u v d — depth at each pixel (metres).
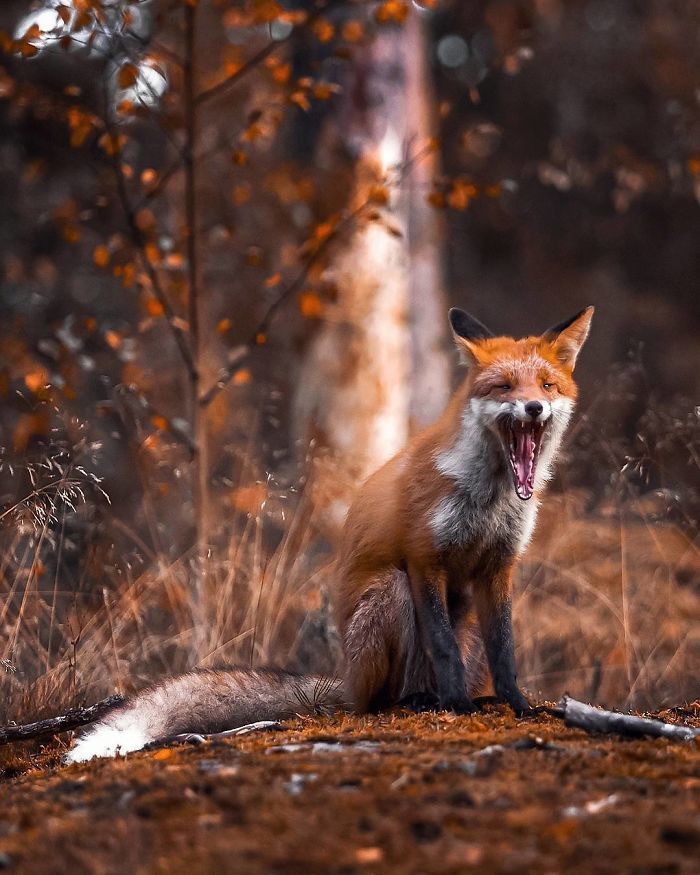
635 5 30.78
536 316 31.55
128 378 12.25
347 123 15.86
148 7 15.10
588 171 18.73
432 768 5.60
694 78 27.52
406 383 16.33
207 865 4.36
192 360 11.64
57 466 9.41
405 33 16.45
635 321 30.25
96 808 5.24
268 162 18.92
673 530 13.37
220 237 13.16
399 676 8.55
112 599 10.35
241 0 13.41
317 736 6.70
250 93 16.78
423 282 20.20
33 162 13.84
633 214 31.77
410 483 8.48
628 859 4.32
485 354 8.73
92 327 11.75
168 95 11.93
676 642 11.68
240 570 11.26
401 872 4.26
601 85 30.14
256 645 10.51
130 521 14.01
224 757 6.17
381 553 8.56
